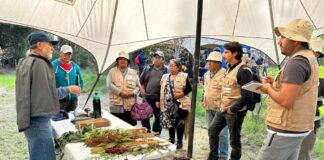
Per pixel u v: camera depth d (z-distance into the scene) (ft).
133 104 15.24
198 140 18.90
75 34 11.85
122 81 15.01
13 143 18.37
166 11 12.89
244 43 14.61
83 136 9.18
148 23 13.12
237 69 12.21
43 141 9.52
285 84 7.23
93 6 11.35
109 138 8.66
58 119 12.02
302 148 10.73
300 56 7.29
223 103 12.69
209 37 14.19
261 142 18.48
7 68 54.60
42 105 9.27
